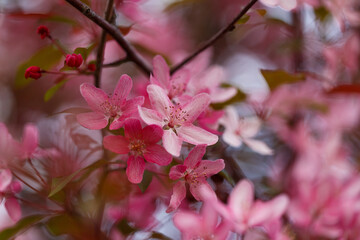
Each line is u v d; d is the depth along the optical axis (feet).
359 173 2.52
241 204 2.09
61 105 2.81
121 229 2.25
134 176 2.01
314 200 2.32
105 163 2.06
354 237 2.27
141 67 2.19
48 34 2.15
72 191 2.20
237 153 2.51
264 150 2.32
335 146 2.60
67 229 2.21
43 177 2.20
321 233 2.29
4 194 2.17
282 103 2.53
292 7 2.09
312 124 2.80
